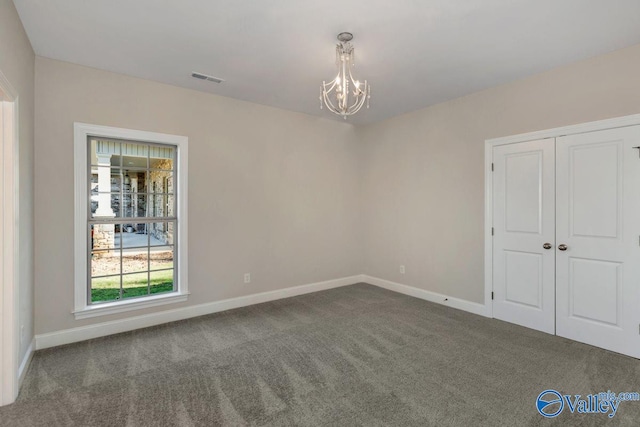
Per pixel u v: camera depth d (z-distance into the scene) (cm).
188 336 323
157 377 246
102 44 274
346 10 226
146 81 347
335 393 225
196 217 381
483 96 379
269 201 441
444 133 421
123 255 346
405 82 355
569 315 315
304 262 477
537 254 337
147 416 200
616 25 244
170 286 375
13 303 215
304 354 284
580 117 305
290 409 207
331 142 506
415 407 209
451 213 414
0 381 210
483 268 382
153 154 361
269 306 418
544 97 329
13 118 217
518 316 353
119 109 332
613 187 288
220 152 397
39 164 292
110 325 328
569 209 314
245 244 420
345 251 525
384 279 508
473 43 271
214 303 395
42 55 292
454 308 409
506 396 221
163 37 263
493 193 372
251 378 245
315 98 407
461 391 227
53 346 299
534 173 338
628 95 279
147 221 357
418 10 225
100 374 249
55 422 195
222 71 327
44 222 295
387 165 500
